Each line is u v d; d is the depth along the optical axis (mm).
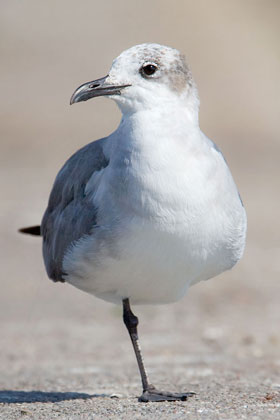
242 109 40438
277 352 12719
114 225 8477
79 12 45562
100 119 37375
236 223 8828
